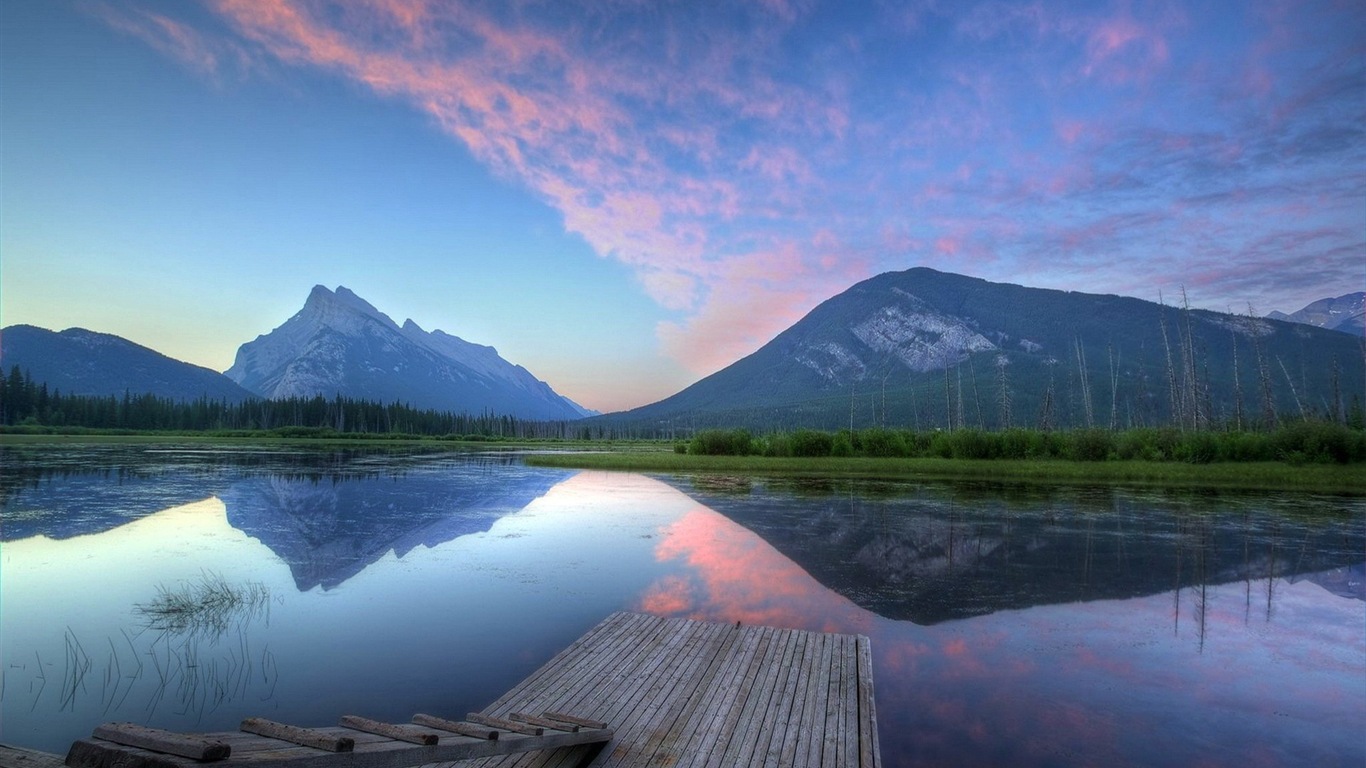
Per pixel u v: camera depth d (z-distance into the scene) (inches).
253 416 7214.6
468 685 424.8
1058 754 351.6
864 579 716.0
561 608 598.2
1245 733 379.2
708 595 650.2
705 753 321.4
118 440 3796.8
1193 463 1915.6
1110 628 564.4
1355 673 472.1
